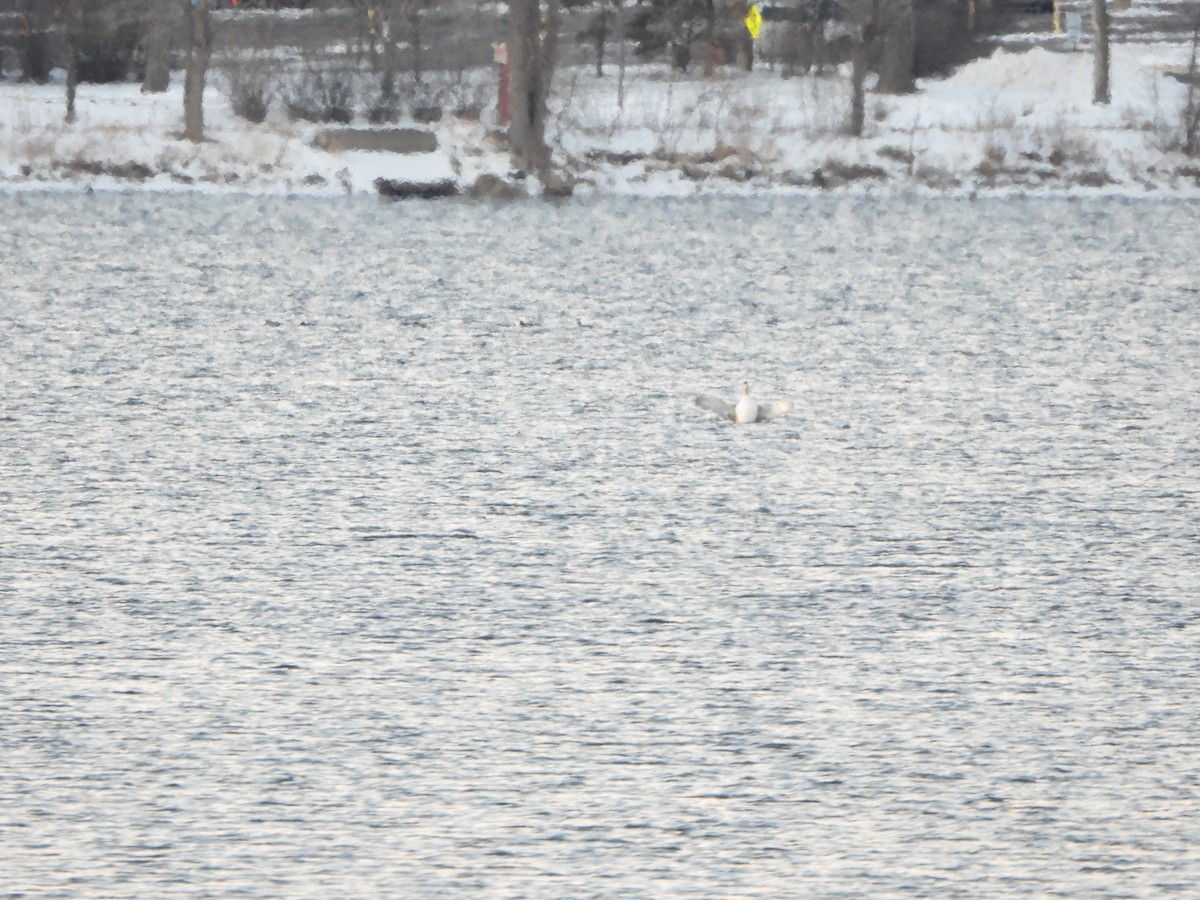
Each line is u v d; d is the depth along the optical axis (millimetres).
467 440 92688
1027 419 99000
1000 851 48562
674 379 108938
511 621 65562
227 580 69875
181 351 115562
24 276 143750
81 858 47938
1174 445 93125
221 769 53000
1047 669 61156
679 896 46281
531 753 54188
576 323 127125
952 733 55812
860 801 51312
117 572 70750
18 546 73938
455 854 48281
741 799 51344
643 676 60312
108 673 60188
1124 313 134000
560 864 47781
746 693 58906
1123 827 49875
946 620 66000
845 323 129000
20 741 54750
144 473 85500
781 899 46156
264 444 91312
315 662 61344
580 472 86625
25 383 105250
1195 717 57125
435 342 119688
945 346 120688
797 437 94312
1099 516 79688
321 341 119438
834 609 67125
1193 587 69812
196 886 46625
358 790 51750
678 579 70500
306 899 46031
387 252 158500
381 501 81188
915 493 83438
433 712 57188
